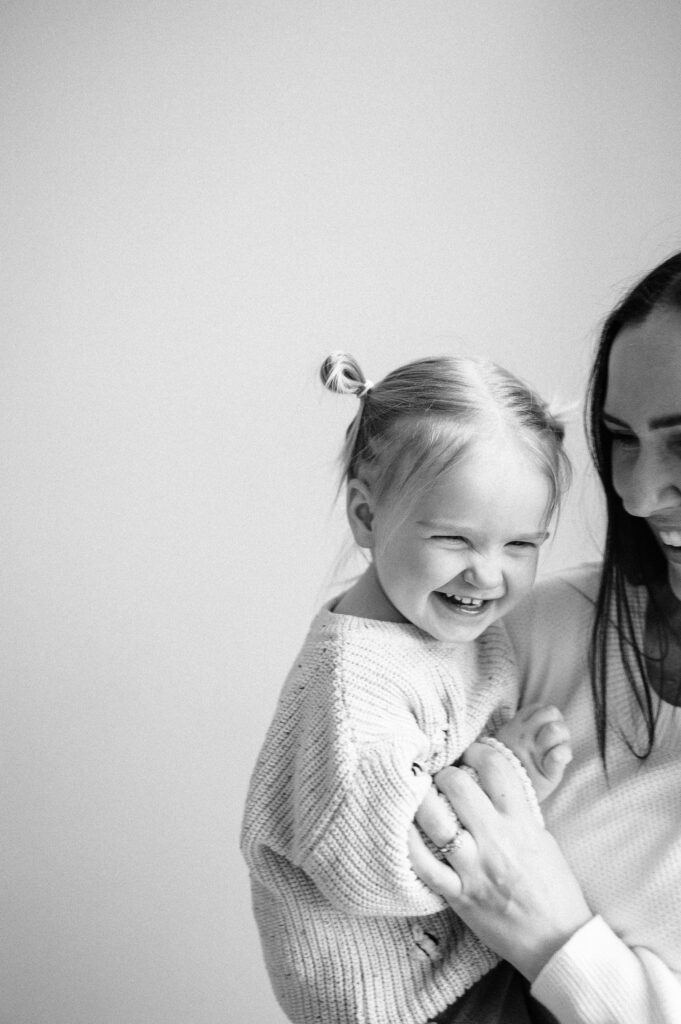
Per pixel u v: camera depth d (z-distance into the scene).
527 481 1.00
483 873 0.97
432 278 2.22
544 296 2.16
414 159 2.21
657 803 0.99
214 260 2.31
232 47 2.27
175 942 2.35
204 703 2.35
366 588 1.10
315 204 2.26
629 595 1.05
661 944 0.98
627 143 2.09
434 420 1.02
